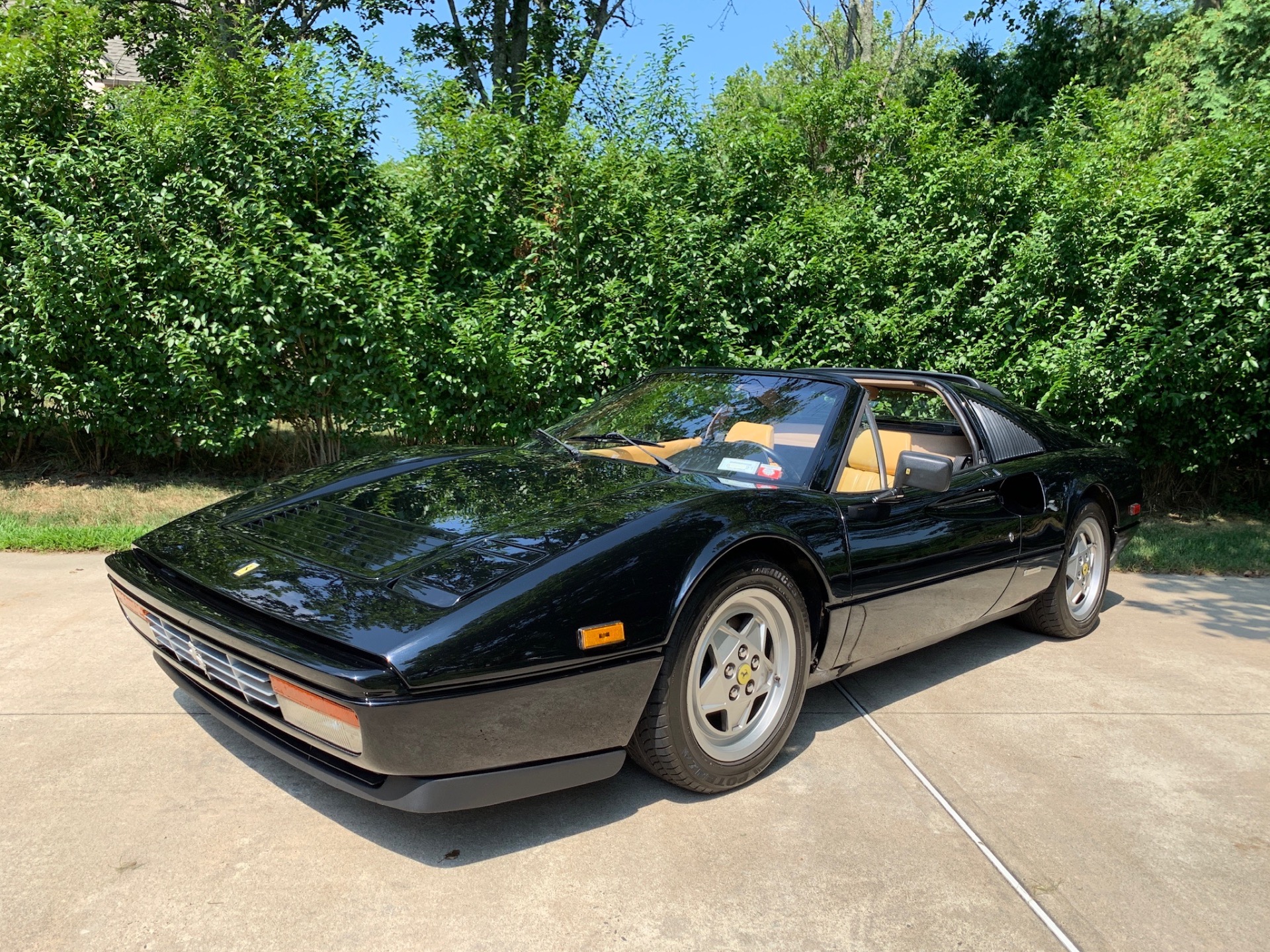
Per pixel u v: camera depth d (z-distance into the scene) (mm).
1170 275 6703
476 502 2678
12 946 1820
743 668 2652
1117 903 2195
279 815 2373
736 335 6961
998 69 16641
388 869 2166
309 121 6352
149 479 6961
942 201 7258
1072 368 6516
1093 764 2967
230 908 1979
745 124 8469
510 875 2172
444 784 2037
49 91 6449
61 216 5957
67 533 5086
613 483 2850
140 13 12562
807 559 2725
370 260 6539
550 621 2109
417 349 6457
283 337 6371
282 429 7516
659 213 6660
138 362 6480
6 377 6305
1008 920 2104
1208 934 2094
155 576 2508
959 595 3430
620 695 2266
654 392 3775
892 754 2973
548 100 6832
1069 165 7582
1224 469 7984
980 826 2531
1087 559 4418
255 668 2162
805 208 7191
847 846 2387
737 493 2727
